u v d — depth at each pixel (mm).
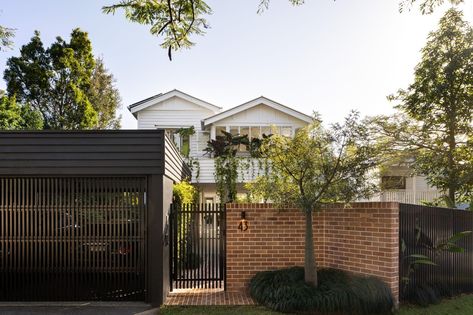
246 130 17578
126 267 7215
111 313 6520
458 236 7500
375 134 11602
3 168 7004
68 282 7168
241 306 6809
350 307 6207
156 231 7148
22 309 6688
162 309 6676
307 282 6797
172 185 9281
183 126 19031
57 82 25250
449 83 12266
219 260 8219
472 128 12500
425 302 6828
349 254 7336
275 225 7945
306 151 6723
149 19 5320
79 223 7219
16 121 21516
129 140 7184
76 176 7172
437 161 12820
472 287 8539
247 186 7777
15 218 7156
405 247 6891
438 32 12516
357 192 6676
